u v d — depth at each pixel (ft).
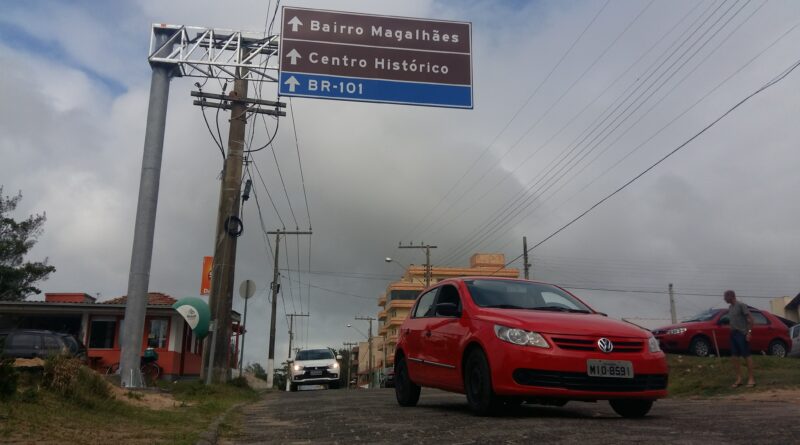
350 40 42.39
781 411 20.74
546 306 22.27
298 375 76.64
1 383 18.84
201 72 42.27
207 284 61.31
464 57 43.24
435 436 15.87
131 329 36.24
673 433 15.15
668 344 56.39
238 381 52.80
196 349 91.30
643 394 18.38
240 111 52.85
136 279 36.81
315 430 18.95
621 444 13.58
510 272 212.02
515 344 18.38
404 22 43.11
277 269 122.31
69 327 81.46
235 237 51.60
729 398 29.96
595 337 18.48
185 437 16.66
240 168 52.39
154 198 38.32
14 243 109.29
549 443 13.96
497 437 15.10
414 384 26.14
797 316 137.18
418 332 25.26
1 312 76.38
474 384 20.12
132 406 24.56
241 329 106.52
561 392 17.84
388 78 42.22
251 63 42.80
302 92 41.32
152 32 41.39
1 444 13.55
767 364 41.06
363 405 28.68
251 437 18.35
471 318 21.04
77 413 19.44
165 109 40.50
